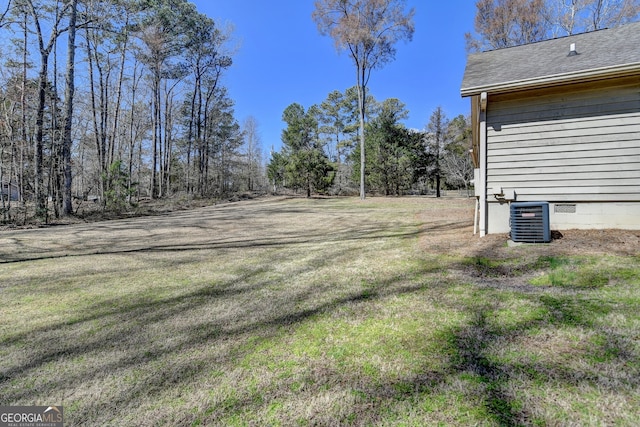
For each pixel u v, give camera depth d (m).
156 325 2.83
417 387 1.77
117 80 20.09
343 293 3.45
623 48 5.19
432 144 23.92
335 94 33.91
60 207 13.80
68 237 8.17
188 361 2.20
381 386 1.80
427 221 8.74
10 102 12.55
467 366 1.93
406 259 4.71
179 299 3.51
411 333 2.41
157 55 20.14
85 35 16.19
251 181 35.44
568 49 6.04
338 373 1.95
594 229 5.09
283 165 27.28
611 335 2.17
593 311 2.54
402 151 22.03
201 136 25.72
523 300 2.88
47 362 2.26
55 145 13.25
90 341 2.56
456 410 1.56
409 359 2.06
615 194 4.99
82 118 17.25
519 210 4.93
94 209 15.45
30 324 2.92
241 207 17.03
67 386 1.97
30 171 12.50
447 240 5.76
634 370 1.79
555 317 2.48
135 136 22.44
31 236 8.44
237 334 2.59
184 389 1.89
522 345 2.13
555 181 5.31
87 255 6.00
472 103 6.27
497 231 5.69
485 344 2.18
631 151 4.91
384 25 17.47
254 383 1.90
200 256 5.73
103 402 1.80
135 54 19.80
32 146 13.46
